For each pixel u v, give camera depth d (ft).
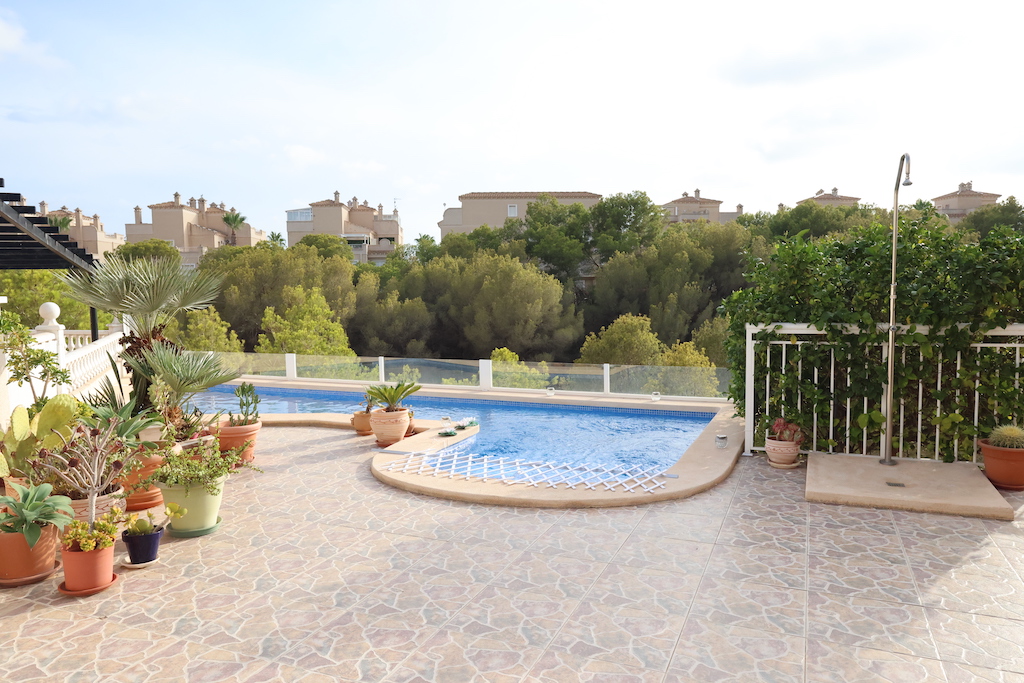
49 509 15.30
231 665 11.27
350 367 54.95
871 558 15.56
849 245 25.90
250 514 20.17
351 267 117.80
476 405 46.80
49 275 91.56
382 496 22.03
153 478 17.98
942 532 17.21
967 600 13.26
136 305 26.23
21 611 13.64
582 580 14.61
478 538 17.56
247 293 110.83
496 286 110.11
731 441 27.55
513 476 23.72
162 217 209.15
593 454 32.35
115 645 12.09
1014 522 17.87
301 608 13.50
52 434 18.45
